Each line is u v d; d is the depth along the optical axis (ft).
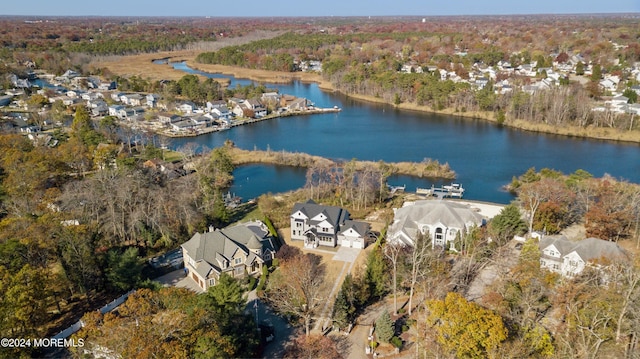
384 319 161.17
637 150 411.13
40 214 223.71
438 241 236.22
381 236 236.43
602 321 140.46
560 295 155.12
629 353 133.80
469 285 195.93
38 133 435.94
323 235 239.71
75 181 282.36
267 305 188.65
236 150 415.85
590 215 232.73
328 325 175.22
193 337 130.82
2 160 297.94
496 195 320.29
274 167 385.50
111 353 126.31
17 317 140.87
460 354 131.34
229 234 220.84
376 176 320.91
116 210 238.27
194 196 265.95
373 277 191.01
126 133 433.89
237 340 146.10
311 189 304.50
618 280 153.99
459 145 437.58
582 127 463.42
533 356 136.67
